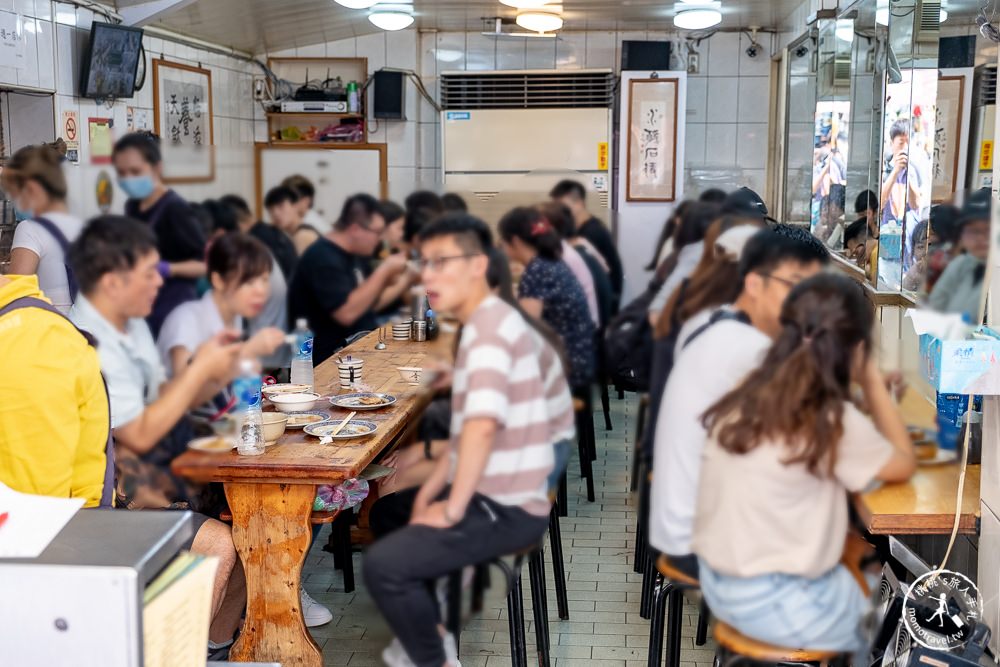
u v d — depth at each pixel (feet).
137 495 6.07
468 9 22.74
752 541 6.15
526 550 6.28
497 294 5.91
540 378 6.03
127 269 5.27
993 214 7.33
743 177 25.36
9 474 6.09
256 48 25.14
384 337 11.87
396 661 6.35
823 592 6.19
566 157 24.43
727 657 6.46
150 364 5.59
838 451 6.05
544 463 6.12
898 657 7.59
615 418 8.80
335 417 9.78
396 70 25.32
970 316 7.42
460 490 6.11
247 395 8.30
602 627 10.60
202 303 5.44
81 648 4.21
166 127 21.27
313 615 10.55
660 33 25.21
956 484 8.05
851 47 16.49
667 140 23.76
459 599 6.30
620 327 6.08
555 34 25.35
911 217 11.53
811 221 18.90
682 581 6.66
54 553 4.40
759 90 25.04
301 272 5.46
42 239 5.18
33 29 16.37
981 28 8.66
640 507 6.63
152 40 20.48
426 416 6.22
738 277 6.02
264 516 8.56
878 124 14.14
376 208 5.51
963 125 9.32
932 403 8.01
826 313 5.93
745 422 6.04
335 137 25.66
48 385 5.85
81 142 17.94
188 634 4.75
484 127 24.61
